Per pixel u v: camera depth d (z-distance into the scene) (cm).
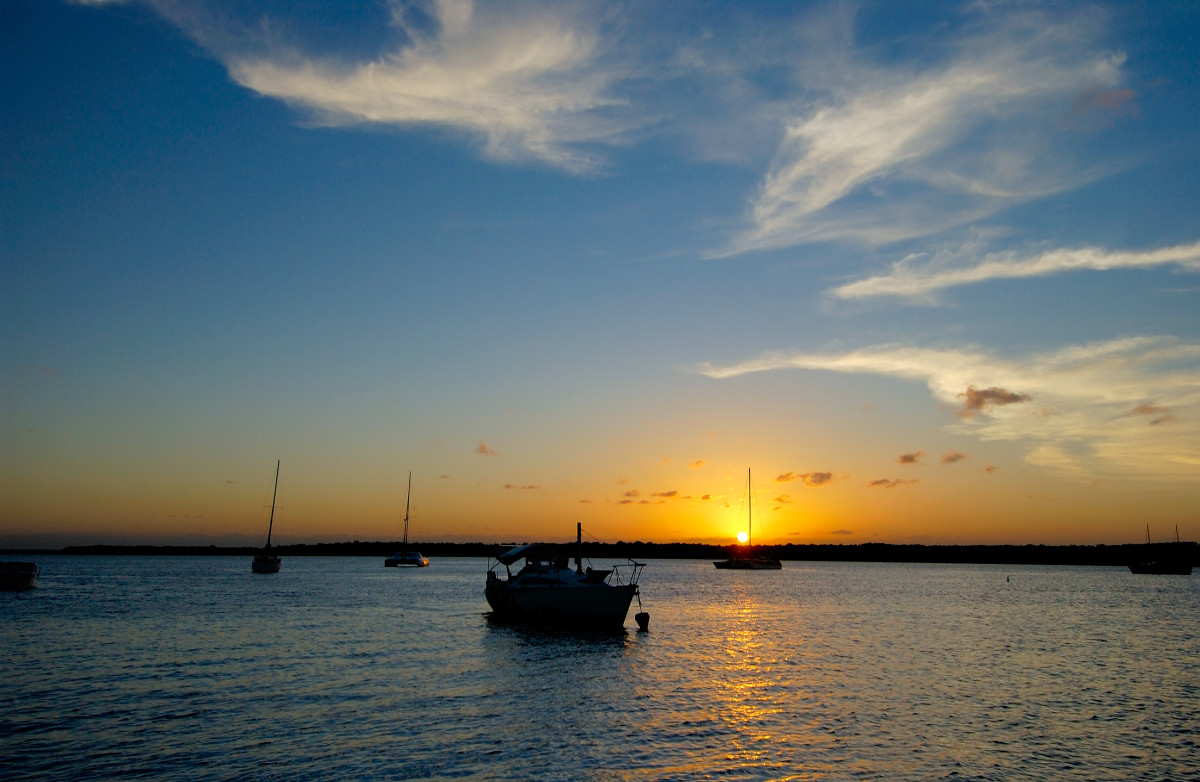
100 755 2195
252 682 3228
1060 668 3894
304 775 2052
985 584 12950
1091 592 10725
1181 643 4944
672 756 2266
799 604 7944
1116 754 2359
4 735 2383
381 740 2383
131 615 5816
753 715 2772
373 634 4862
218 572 14475
